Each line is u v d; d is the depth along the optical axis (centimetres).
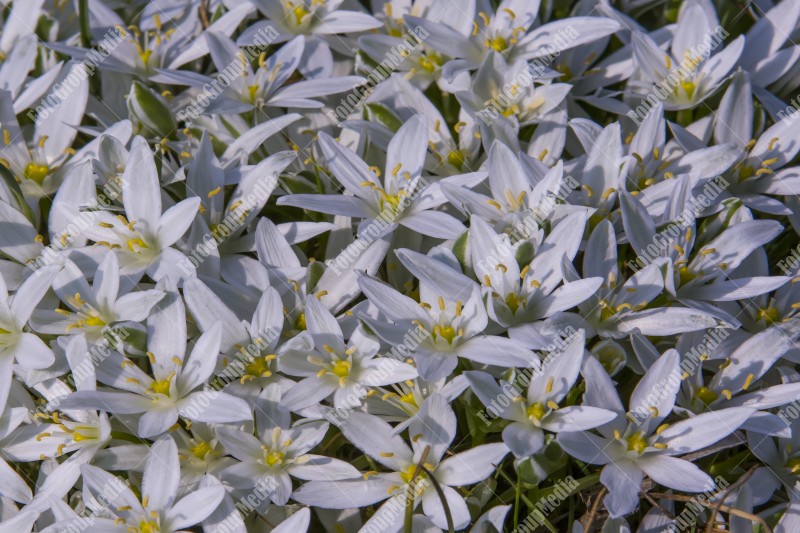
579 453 58
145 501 58
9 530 59
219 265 61
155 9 68
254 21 68
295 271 61
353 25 66
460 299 60
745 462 61
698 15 66
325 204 62
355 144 64
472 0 66
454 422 58
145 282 62
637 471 59
